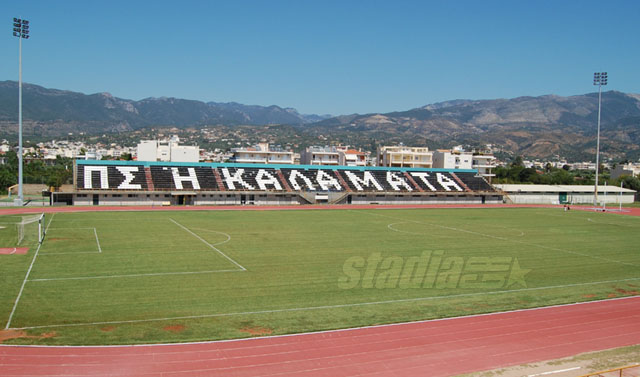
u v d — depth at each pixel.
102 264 43.84
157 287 37.22
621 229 77.50
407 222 78.62
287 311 32.38
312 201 108.44
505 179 168.75
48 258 45.44
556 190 129.12
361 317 31.44
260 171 113.44
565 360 25.69
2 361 23.39
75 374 22.39
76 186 93.88
